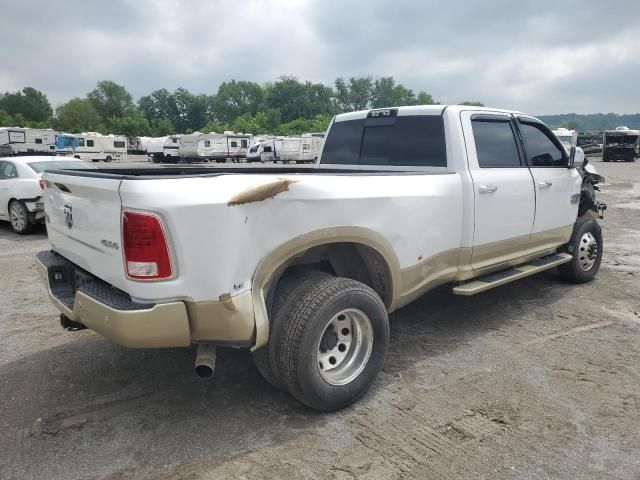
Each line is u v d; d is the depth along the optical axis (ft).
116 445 10.03
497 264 15.56
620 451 9.77
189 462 9.50
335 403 10.90
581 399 11.66
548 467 9.32
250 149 153.38
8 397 11.91
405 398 11.73
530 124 17.24
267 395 11.89
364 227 11.31
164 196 8.80
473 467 9.33
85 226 10.53
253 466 9.37
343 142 17.46
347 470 9.25
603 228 34.83
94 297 9.68
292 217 10.09
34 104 407.03
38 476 9.15
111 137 158.30
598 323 16.42
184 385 12.40
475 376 12.77
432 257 13.28
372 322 11.31
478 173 14.39
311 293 10.46
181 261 9.01
